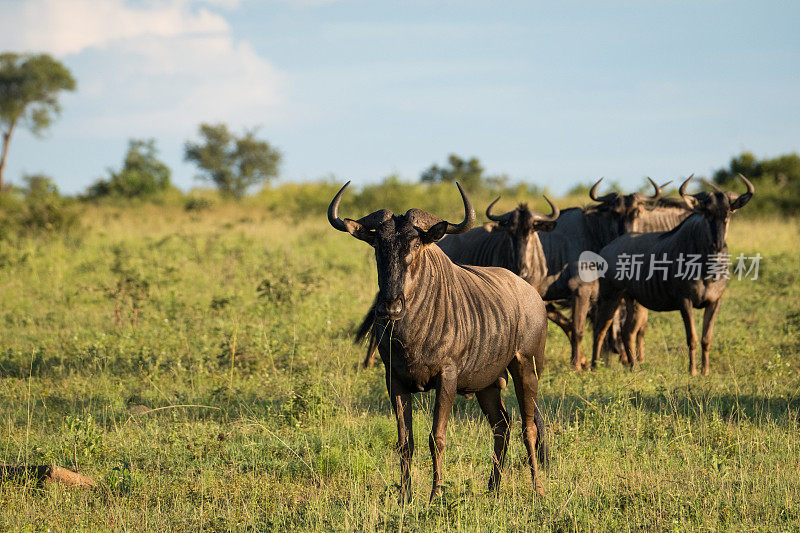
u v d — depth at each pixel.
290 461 26.52
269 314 51.47
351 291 62.09
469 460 26.28
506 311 23.44
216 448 27.47
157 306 54.09
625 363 45.62
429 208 132.75
